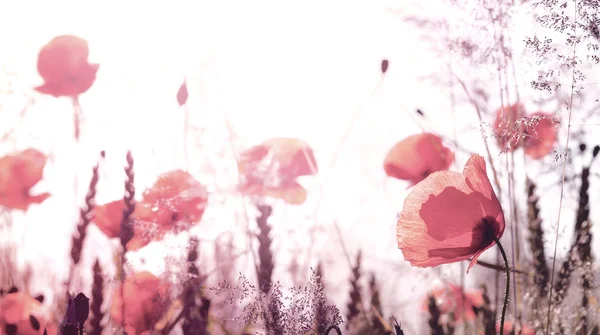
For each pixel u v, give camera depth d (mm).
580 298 963
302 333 842
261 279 876
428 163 1135
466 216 819
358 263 967
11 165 1041
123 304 915
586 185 972
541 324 954
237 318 853
